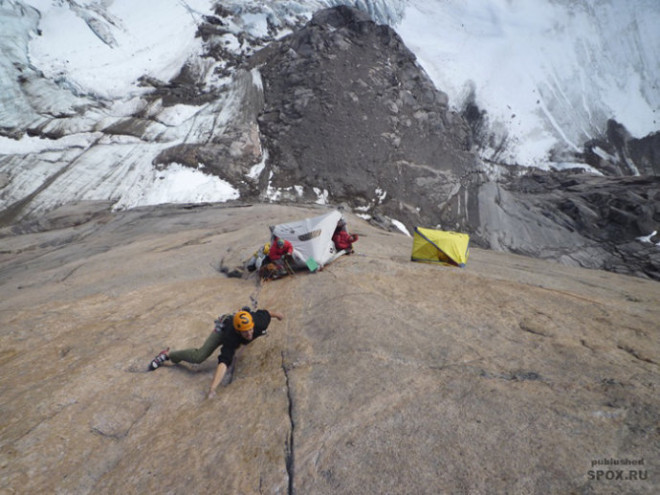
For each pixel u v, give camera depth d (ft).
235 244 39.47
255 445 10.41
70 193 114.83
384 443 9.70
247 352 16.12
